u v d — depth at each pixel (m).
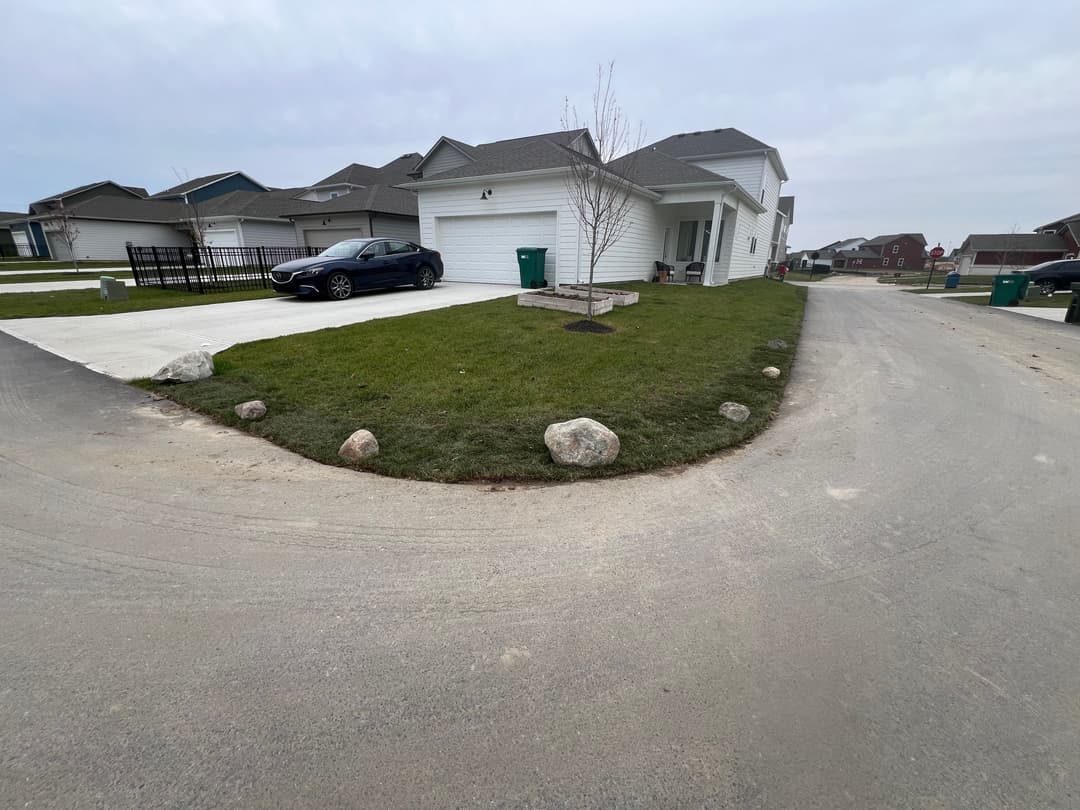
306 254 19.12
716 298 13.38
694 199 15.94
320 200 30.23
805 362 7.32
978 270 49.91
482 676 1.92
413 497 3.24
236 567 2.53
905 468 3.81
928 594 2.41
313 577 2.46
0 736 1.63
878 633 2.16
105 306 10.86
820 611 2.29
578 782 1.54
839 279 45.97
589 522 2.98
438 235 15.86
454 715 1.76
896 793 1.51
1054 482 3.61
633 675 1.93
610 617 2.23
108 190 42.53
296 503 3.15
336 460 3.73
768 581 2.49
